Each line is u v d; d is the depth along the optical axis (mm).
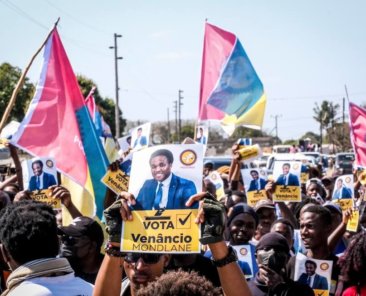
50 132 5941
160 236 2742
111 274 2773
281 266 4012
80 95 5980
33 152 5883
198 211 2707
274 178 7562
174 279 2404
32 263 2941
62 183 6184
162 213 2764
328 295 4523
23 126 5910
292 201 7480
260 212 6270
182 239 2725
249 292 2688
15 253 2957
